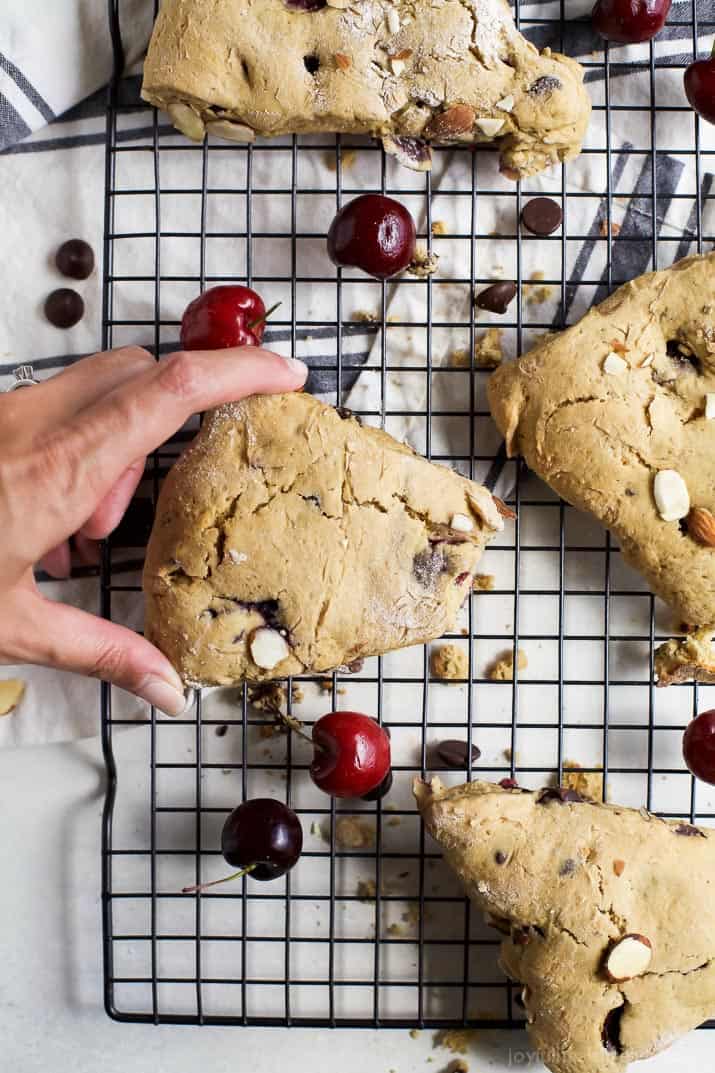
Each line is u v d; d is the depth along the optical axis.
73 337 0.57
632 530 0.54
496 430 0.57
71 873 0.58
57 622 0.52
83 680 0.57
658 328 0.54
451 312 0.57
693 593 0.54
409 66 0.54
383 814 0.57
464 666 0.57
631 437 0.54
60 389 0.53
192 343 0.54
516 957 0.54
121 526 0.57
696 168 0.56
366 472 0.53
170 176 0.57
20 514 0.51
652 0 0.55
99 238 0.57
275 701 0.57
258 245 0.57
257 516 0.52
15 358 0.57
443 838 0.53
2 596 0.51
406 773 0.57
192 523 0.52
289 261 0.57
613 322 0.54
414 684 0.57
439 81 0.54
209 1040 0.57
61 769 0.57
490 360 0.57
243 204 0.57
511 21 0.54
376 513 0.53
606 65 0.57
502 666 0.57
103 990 0.57
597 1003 0.53
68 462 0.50
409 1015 0.57
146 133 0.57
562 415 0.54
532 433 0.54
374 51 0.54
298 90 0.54
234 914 0.57
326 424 0.53
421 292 0.57
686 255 0.57
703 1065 0.57
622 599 0.57
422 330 0.57
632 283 0.54
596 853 0.53
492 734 0.57
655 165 0.57
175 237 0.57
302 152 0.57
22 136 0.57
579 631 0.57
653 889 0.53
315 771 0.54
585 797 0.55
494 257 0.57
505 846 0.53
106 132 0.57
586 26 0.57
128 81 0.57
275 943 0.57
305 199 0.57
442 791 0.54
